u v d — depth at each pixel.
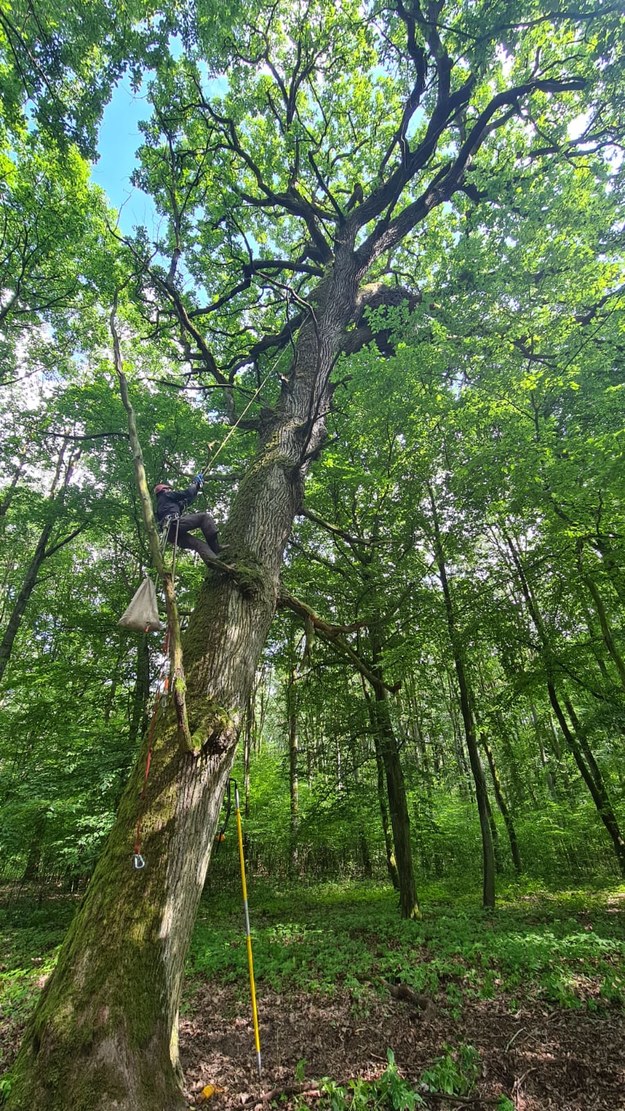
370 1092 3.51
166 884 2.95
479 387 8.85
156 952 2.75
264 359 10.70
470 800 19.36
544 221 8.29
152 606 3.63
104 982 2.58
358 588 10.98
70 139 7.85
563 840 15.51
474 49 7.92
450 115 9.11
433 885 14.05
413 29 8.38
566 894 11.85
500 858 15.70
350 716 11.40
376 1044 4.35
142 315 10.09
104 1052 2.39
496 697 12.16
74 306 12.53
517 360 9.16
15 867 13.73
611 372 9.40
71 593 13.38
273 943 7.39
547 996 5.25
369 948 7.17
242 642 4.05
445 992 5.45
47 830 11.20
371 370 8.44
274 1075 3.87
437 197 9.25
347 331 8.97
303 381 6.69
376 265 11.77
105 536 15.48
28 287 11.85
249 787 16.55
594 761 12.62
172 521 4.45
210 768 3.42
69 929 2.92
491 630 10.83
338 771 12.29
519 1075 3.87
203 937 8.13
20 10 6.95
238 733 3.70
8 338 11.79
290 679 12.33
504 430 9.55
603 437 8.09
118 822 3.23
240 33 8.97
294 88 10.00
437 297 8.73
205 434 12.15
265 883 15.22
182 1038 4.55
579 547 8.88
